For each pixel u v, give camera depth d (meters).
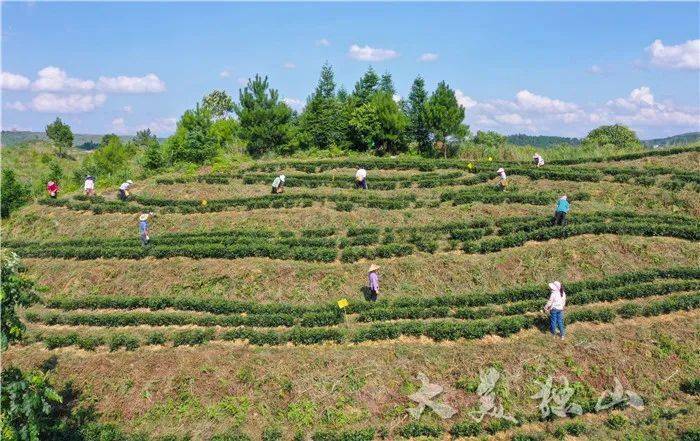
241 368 25.50
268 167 56.75
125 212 44.97
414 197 44.31
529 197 41.91
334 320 29.36
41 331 29.47
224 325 29.66
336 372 25.14
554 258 33.66
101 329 29.83
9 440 15.66
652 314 28.25
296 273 33.69
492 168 51.59
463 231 36.47
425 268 33.59
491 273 33.03
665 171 46.47
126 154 77.50
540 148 71.00
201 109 68.00
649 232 35.56
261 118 68.94
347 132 72.62
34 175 80.25
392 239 36.94
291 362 25.83
